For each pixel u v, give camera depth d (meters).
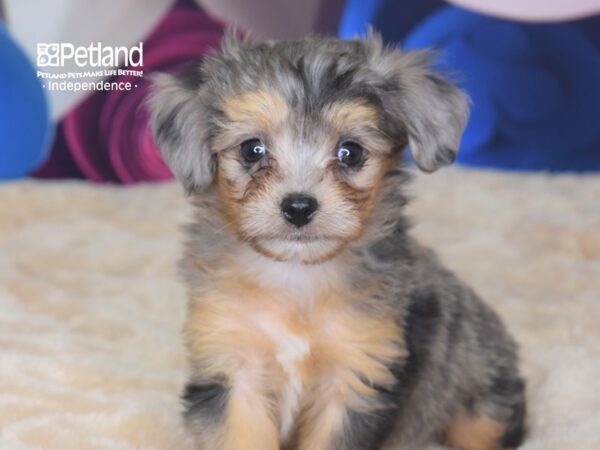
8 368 0.60
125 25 0.97
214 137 0.50
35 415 0.55
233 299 0.50
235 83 0.50
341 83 0.49
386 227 0.51
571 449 0.53
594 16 0.97
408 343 0.51
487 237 0.84
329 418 0.50
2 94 0.97
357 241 0.50
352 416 0.50
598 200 0.91
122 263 0.80
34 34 0.96
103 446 0.53
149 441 0.54
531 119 1.00
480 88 0.99
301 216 0.48
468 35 0.98
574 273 0.78
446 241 0.84
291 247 0.48
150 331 0.68
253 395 0.51
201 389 0.51
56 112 0.99
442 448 0.56
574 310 0.71
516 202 0.91
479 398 0.56
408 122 0.51
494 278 0.78
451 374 0.54
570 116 0.99
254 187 0.49
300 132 0.49
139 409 0.56
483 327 0.57
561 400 0.59
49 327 0.67
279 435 0.52
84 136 1.00
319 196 0.48
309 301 0.50
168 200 0.93
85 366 0.61
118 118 0.99
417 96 0.51
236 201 0.50
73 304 0.71
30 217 0.90
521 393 0.57
